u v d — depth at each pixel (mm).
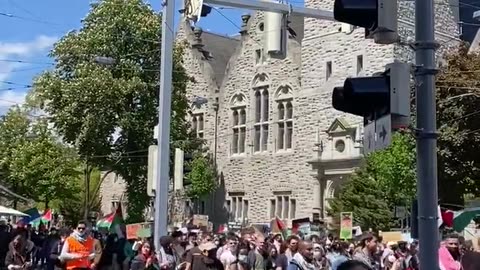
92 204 64375
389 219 37312
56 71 47875
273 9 11492
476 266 8055
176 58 49500
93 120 45500
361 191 38969
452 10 53781
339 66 48219
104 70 45844
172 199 54875
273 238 23062
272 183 52250
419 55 5973
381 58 45406
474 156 35375
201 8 11500
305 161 49688
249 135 54812
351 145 46000
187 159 19109
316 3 50062
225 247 18531
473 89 33844
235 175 55469
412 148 37594
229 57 62906
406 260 18156
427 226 5789
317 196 47875
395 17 5930
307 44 50688
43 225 38594
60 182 56000
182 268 14719
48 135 56281
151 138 46906
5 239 22719
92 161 47469
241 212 54562
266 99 54156
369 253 16984
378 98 5805
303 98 50531
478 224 31344
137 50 47656
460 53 36344
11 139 59156
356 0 5938
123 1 48188
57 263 22484
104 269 17531
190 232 21797
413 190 37375
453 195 36812
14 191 58406
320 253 16500
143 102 47219
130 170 47375
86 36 47188
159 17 48875
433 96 5922
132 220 48062
